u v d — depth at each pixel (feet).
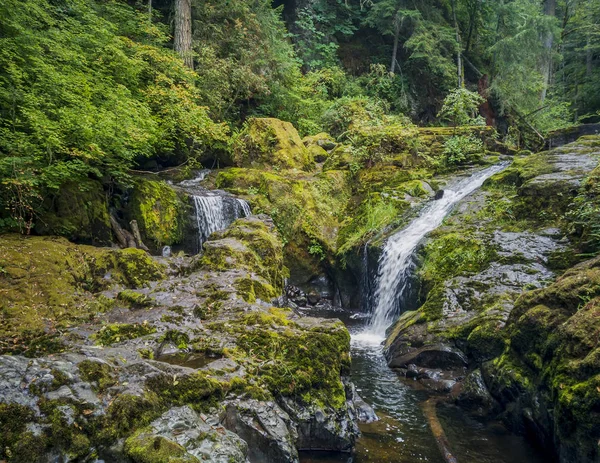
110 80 31.35
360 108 55.11
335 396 14.56
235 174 39.60
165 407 10.73
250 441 11.81
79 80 26.53
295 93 56.29
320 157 47.85
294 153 44.68
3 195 22.13
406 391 19.06
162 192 31.76
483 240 25.30
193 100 40.91
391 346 22.95
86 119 23.95
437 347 20.38
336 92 65.77
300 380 14.17
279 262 28.81
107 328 16.56
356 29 72.59
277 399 13.57
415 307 26.40
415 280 26.55
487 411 17.06
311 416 13.73
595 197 22.18
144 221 30.01
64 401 9.58
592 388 11.57
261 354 14.97
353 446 14.20
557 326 14.46
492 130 48.85
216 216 34.58
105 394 10.28
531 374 15.43
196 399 11.51
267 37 55.01
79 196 25.76
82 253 22.25
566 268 21.22
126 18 42.19
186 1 46.80
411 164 43.11
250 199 36.91
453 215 29.78
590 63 82.94
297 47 68.59
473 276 23.21
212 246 24.71
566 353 13.34
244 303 19.17
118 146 27.09
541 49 69.26
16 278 18.95
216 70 46.70
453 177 40.22
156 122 33.86
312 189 39.27
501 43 65.77
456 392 18.43
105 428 9.61
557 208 24.80
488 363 17.94
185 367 12.74
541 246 23.16
